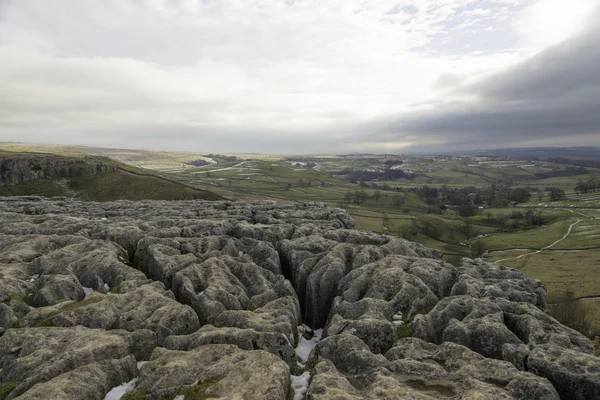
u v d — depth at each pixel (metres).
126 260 41.19
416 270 36.16
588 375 20.06
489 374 20.81
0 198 89.94
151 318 26.70
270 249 43.41
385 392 18.59
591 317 91.75
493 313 28.28
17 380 20.33
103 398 19.66
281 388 19.03
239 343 23.83
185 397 18.70
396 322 29.16
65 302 28.58
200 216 64.25
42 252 39.09
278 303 31.39
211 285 32.25
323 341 25.12
